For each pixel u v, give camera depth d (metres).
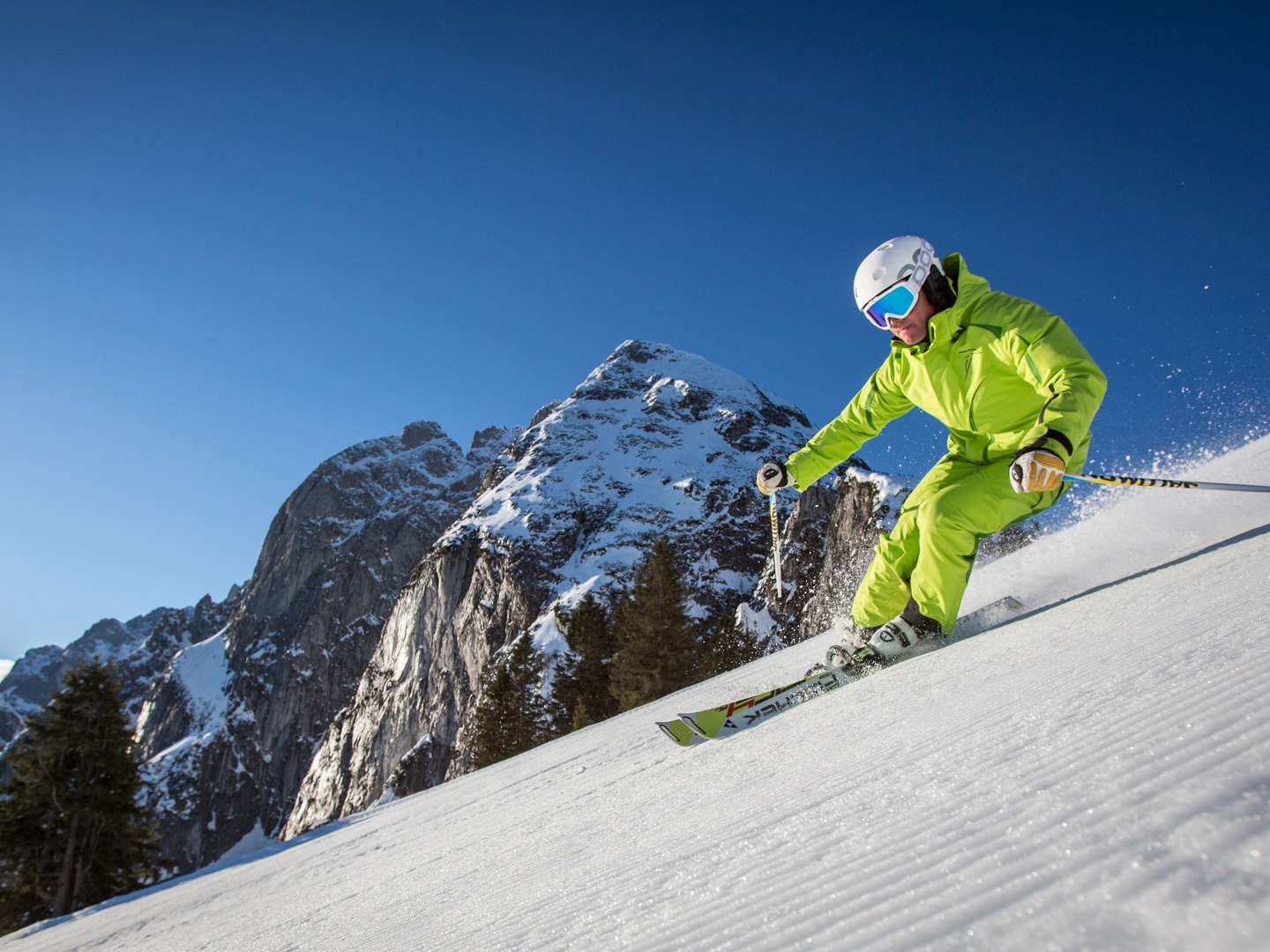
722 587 83.94
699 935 0.81
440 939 1.44
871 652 3.46
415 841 4.64
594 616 44.78
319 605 146.12
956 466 3.55
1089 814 0.68
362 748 93.69
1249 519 3.46
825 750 1.91
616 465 109.75
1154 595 2.20
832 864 0.89
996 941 0.51
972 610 3.96
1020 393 3.34
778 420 123.69
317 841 9.77
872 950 0.59
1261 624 1.27
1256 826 0.51
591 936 1.00
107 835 25.48
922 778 1.14
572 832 2.31
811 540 69.56
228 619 175.12
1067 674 1.54
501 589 90.31
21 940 11.09
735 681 7.34
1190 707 0.90
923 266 3.43
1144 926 0.44
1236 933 0.39
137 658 172.62
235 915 4.37
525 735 40.75
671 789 2.37
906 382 3.74
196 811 115.69
